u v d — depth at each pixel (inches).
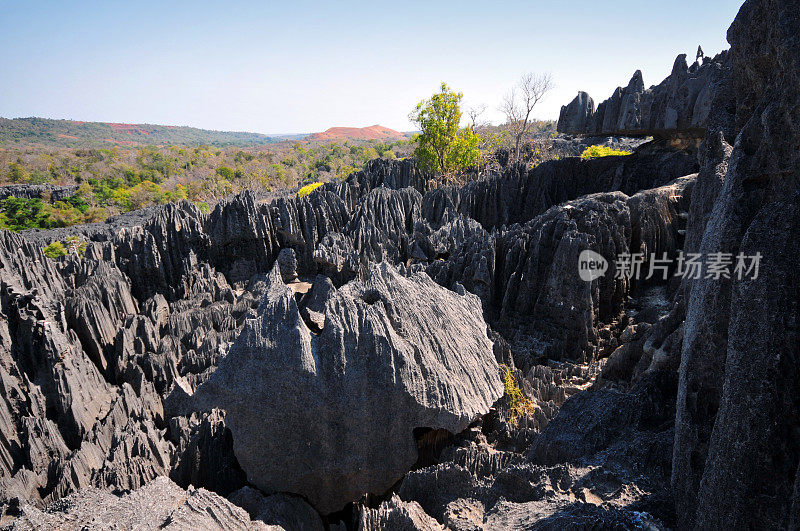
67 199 5280.5
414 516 568.7
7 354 958.4
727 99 712.4
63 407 930.1
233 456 797.9
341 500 741.9
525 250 1352.1
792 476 346.9
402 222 1859.0
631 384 824.3
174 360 1103.0
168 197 5698.8
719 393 443.8
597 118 2257.6
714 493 384.8
